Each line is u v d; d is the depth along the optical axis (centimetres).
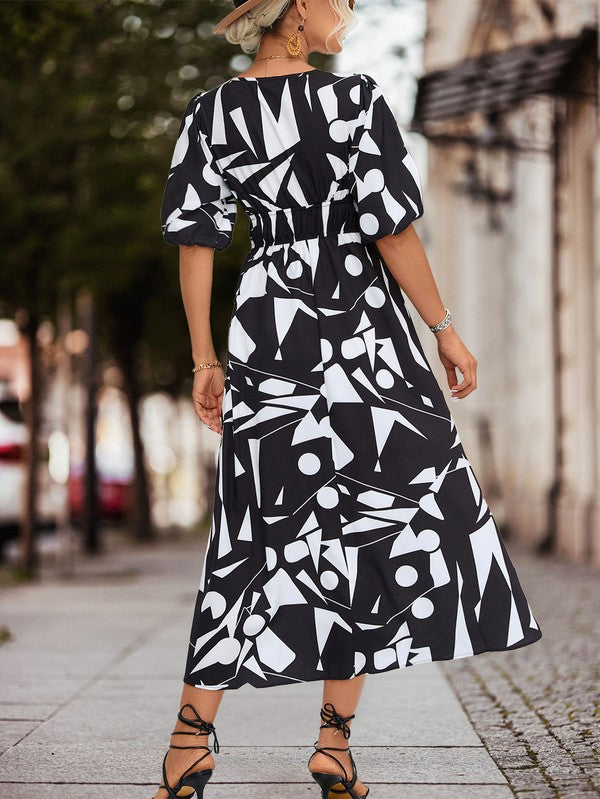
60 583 1077
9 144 1111
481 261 1666
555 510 1198
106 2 1073
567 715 404
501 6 1416
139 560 1436
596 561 1034
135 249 1152
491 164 1561
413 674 515
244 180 286
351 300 281
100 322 1825
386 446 277
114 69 1127
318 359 280
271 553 279
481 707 431
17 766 338
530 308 1367
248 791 310
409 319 288
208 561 286
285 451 280
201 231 289
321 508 278
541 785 311
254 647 278
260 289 285
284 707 439
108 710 430
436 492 277
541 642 588
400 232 274
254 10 287
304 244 284
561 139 1149
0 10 754
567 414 1177
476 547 278
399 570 276
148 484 1970
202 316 295
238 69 1177
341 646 277
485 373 1639
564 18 1105
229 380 287
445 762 342
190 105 293
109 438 3497
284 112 280
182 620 747
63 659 569
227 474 286
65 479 1299
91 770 332
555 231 1165
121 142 1138
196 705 283
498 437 1619
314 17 286
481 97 1057
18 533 1382
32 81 1096
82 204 1150
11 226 1112
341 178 281
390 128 278
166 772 284
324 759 289
